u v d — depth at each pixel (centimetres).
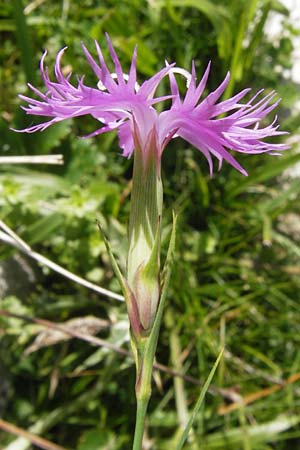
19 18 20
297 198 23
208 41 22
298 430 19
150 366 9
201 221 22
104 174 21
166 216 21
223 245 22
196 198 22
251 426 19
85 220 19
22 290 20
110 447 18
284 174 25
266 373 20
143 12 24
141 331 9
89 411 19
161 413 19
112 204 20
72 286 20
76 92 8
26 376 19
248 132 8
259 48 24
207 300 21
